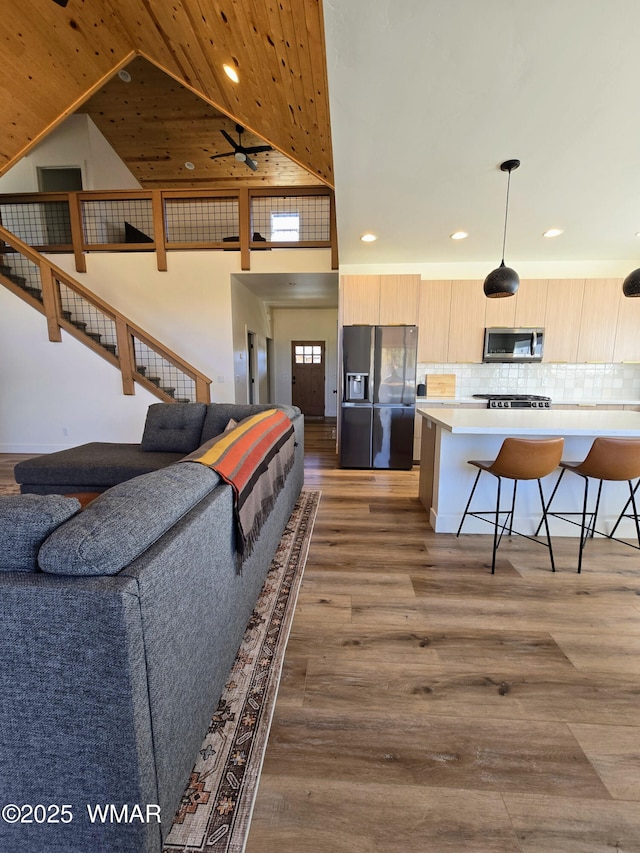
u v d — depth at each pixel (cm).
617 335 445
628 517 269
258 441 194
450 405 457
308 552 246
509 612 188
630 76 174
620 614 187
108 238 570
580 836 97
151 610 82
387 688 142
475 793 107
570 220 344
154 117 546
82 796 83
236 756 115
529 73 174
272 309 882
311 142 322
